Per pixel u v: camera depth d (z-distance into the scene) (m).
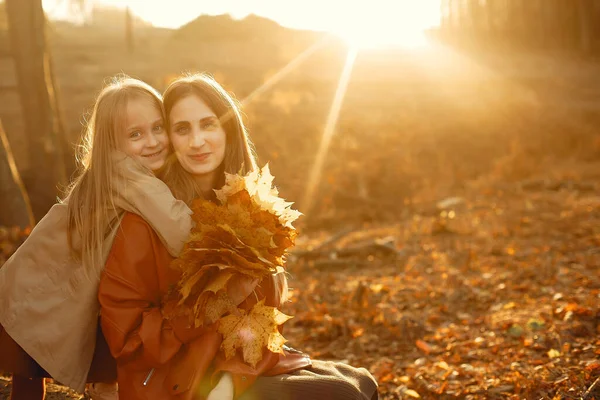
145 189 2.79
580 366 4.36
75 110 18.19
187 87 3.02
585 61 27.77
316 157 16.22
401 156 16.38
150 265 2.78
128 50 22.41
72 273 2.92
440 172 16.28
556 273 7.20
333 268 8.59
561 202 11.83
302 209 13.66
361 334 5.84
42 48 11.75
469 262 7.91
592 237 8.86
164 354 2.69
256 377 2.74
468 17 30.17
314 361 3.08
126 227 2.79
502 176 16.03
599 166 16.73
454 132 19.23
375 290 7.01
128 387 2.74
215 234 2.69
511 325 5.49
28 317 2.91
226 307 2.70
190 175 3.08
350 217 13.09
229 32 24.08
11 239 8.36
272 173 15.33
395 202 13.73
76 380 2.96
